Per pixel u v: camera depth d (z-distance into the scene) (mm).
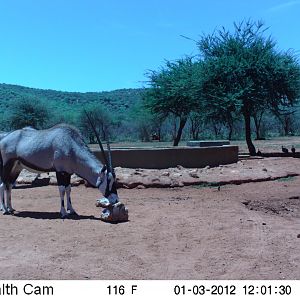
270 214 13539
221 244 10000
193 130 66062
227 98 30344
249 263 8789
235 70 31000
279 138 66938
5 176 13078
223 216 12734
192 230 11102
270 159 26125
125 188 17828
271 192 17141
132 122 81875
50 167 12656
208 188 17969
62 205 12570
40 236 10477
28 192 16906
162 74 38094
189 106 35812
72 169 12539
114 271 8297
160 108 38188
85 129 67875
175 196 16188
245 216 12797
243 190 17562
